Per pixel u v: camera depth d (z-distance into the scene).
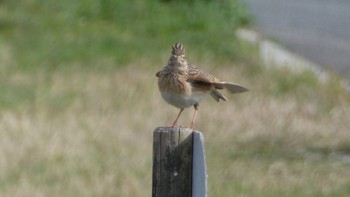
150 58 20.77
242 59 20.78
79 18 25.06
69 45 21.88
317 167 13.53
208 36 23.12
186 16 25.16
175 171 6.21
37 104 16.53
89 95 17.22
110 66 20.02
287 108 16.59
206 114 15.88
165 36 23.48
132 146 14.20
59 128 14.86
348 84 19.52
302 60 21.77
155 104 16.59
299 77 19.06
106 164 13.24
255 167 13.40
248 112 16.17
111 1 25.64
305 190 12.29
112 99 16.94
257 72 19.53
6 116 15.41
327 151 14.38
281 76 19.02
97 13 25.22
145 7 25.61
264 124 15.45
